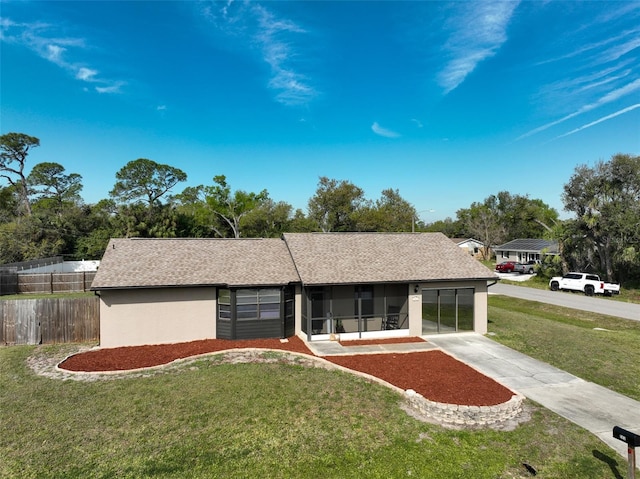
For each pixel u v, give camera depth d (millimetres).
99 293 16453
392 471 7961
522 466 8250
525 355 15523
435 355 15375
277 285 17625
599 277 34719
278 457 8352
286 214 65062
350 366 13945
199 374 12977
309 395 11406
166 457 8273
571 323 22531
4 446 8625
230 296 17406
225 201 63031
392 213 63875
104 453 8383
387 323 18938
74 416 10023
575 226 36281
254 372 13148
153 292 16953
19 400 11016
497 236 69812
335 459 8320
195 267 18219
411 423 9992
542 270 40625
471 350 16156
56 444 8711
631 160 33750
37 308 17125
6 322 16906
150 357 14945
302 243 20750
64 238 47344
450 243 22484
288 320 18422
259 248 20859
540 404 11227
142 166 62594
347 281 17266
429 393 11469
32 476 7594
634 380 13070
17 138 58469
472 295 19172
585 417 10469
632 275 35000
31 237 43875
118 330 16594
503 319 22547
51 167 63344
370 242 21641
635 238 32875
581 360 14945
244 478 7629
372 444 8938
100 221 52938
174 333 17219
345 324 18594
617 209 33594
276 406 10672
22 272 33906
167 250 19484
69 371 13336
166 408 10484
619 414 10648
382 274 18141
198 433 9242
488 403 10727
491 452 8750
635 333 19672
